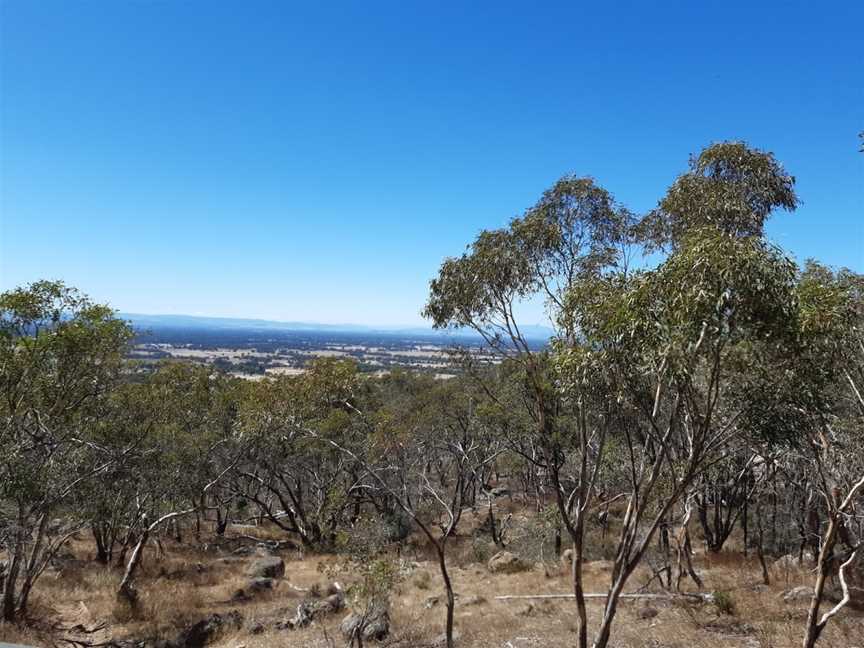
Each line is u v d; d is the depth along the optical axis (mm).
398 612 15945
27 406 13219
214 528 36688
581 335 8953
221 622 15203
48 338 12852
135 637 14328
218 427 23375
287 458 27047
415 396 36219
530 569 22672
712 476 14680
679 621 13078
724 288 6656
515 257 10367
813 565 17609
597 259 10812
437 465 35281
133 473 17594
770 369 7746
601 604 15617
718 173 11336
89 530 30500
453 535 32469
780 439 7996
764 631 11961
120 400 17672
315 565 24625
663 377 7219
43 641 13273
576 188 10734
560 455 19422
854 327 8781
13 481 12016
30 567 14562
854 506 10188
